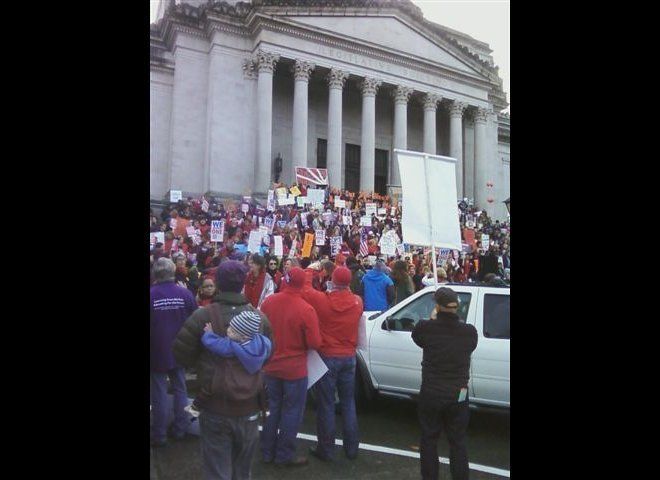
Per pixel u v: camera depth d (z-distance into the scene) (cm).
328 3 2775
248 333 341
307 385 492
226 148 2583
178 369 555
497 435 623
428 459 417
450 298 429
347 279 518
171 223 1445
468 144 3328
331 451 511
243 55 2677
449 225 625
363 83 2886
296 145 2630
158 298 519
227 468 342
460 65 3195
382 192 3228
